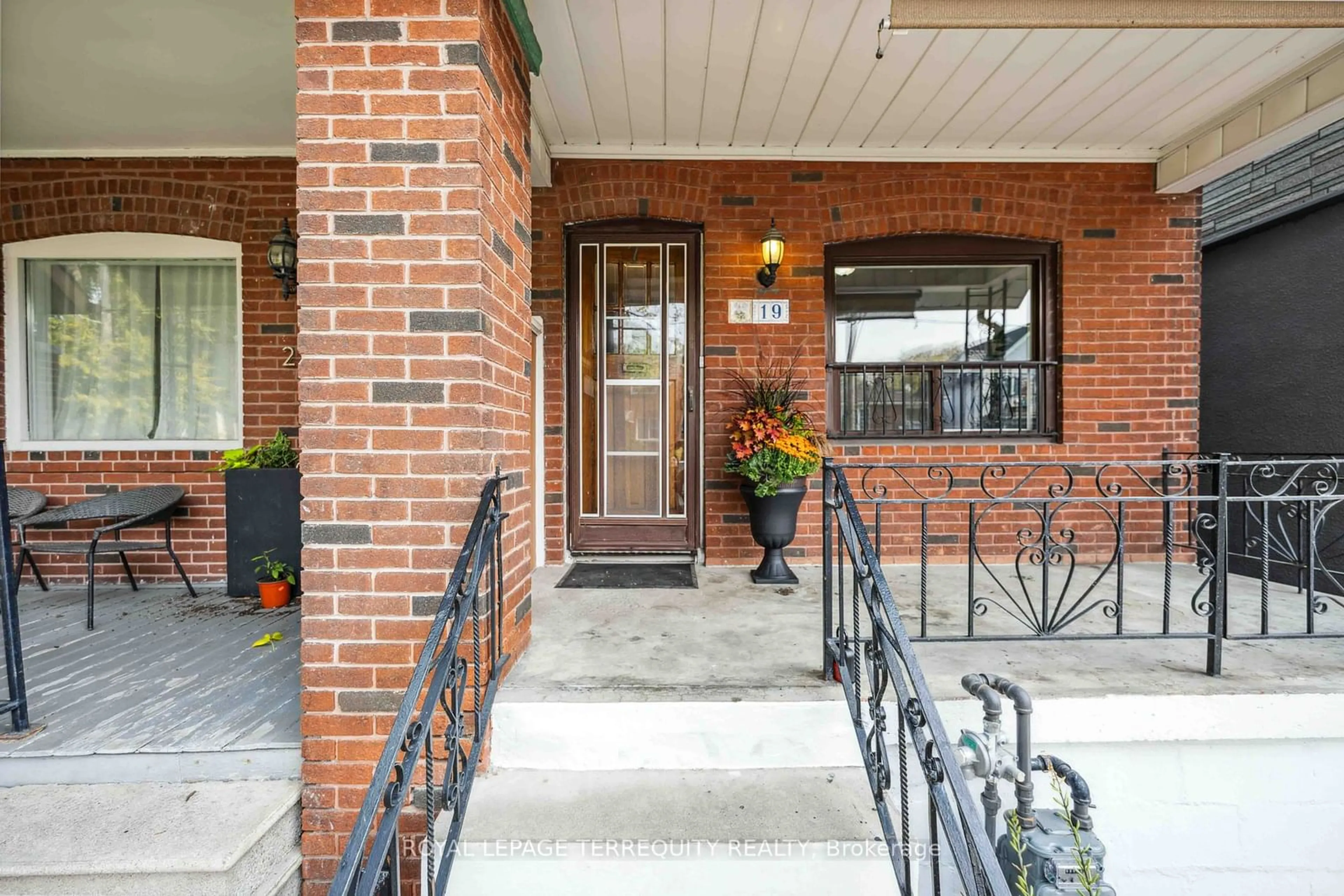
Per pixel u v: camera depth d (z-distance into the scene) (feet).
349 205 6.55
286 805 6.18
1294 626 9.59
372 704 6.55
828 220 13.71
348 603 6.57
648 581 12.55
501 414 7.36
